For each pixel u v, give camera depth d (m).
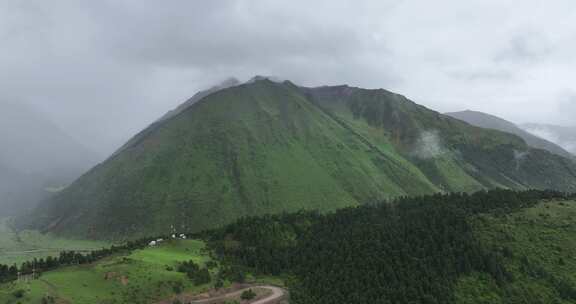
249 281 170.88
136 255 170.00
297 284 166.50
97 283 139.75
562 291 139.25
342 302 143.75
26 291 125.75
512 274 148.00
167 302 140.00
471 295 140.12
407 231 176.62
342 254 174.25
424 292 142.25
